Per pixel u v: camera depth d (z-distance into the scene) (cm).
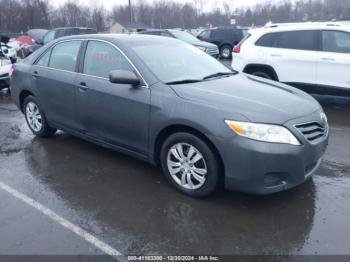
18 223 342
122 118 423
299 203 371
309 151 349
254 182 338
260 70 816
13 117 716
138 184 416
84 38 484
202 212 358
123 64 431
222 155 346
